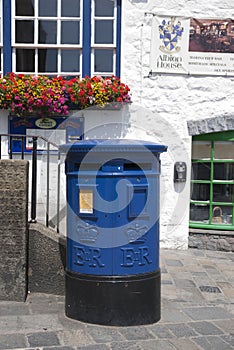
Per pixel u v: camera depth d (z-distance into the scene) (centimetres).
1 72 735
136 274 404
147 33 715
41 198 668
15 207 454
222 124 721
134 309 404
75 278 411
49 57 741
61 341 370
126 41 716
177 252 719
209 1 720
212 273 604
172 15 714
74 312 414
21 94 669
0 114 708
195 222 755
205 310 462
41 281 481
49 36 738
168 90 723
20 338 373
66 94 687
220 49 723
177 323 420
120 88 696
